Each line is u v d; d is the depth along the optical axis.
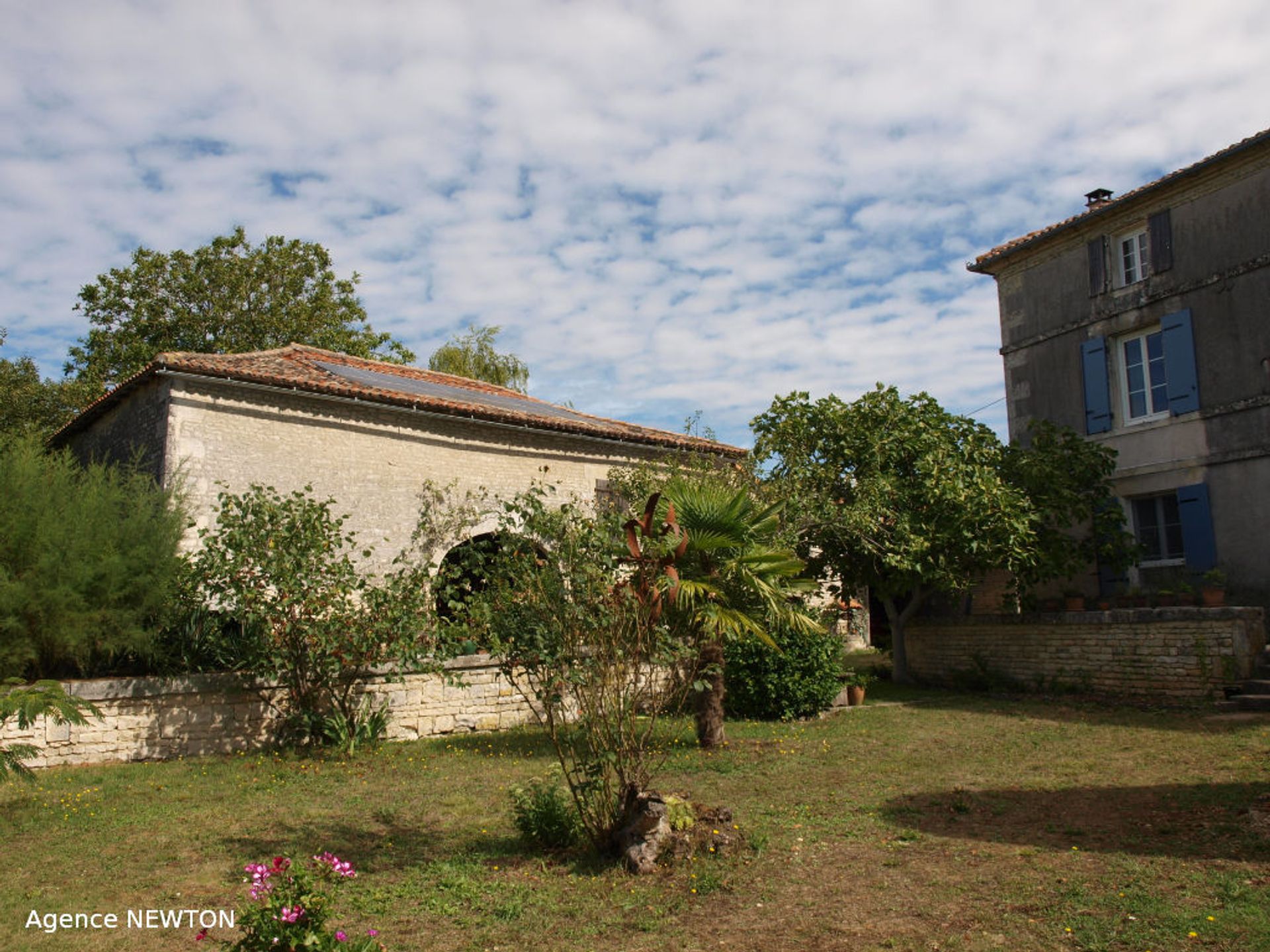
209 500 12.36
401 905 5.31
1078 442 14.67
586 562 6.22
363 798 7.97
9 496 9.23
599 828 6.10
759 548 9.15
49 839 6.70
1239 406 13.49
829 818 6.94
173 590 10.09
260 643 9.91
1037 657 13.91
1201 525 13.90
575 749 6.64
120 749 9.42
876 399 14.70
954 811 7.08
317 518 10.36
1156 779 7.77
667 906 5.16
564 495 16.12
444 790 8.23
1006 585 14.77
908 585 14.55
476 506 15.02
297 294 25.14
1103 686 12.87
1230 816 6.39
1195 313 14.17
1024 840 6.20
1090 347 15.65
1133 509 15.19
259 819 7.27
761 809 7.30
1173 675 11.96
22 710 7.14
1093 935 4.46
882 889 5.34
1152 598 13.57
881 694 14.74
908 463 14.41
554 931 4.88
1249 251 13.51
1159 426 14.62
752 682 11.98
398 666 10.36
